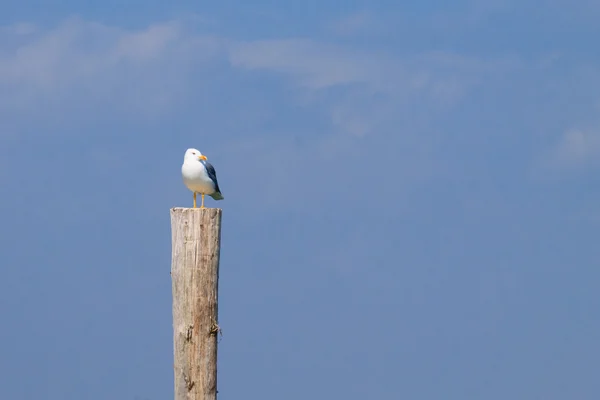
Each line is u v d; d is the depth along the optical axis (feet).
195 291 47.70
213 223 47.98
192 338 47.83
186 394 48.11
